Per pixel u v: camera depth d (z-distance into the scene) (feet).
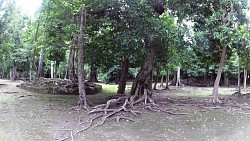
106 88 85.46
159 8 43.04
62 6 37.76
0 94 58.18
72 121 30.63
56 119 31.65
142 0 38.70
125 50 42.37
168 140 23.54
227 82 127.85
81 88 39.75
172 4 43.83
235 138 24.70
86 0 37.91
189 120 32.60
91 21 43.11
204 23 43.47
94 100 50.67
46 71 136.15
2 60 86.22
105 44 45.93
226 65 111.14
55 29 45.42
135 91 43.60
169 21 41.19
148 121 31.58
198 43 41.55
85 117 32.76
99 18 43.06
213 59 57.62
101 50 48.49
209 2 45.03
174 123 30.76
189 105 44.37
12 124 28.68
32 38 83.05
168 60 51.88
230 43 40.86
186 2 43.88
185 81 131.85
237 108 43.04
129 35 40.29
